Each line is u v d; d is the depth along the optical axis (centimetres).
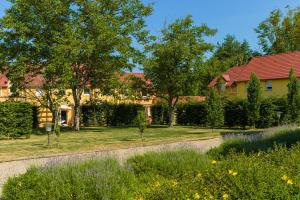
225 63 5606
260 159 860
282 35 7469
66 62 3359
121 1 3900
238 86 5391
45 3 3538
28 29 3506
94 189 767
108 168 877
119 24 3759
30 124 3064
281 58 5259
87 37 3569
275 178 612
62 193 761
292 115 3722
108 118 5088
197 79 4566
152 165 1009
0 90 5447
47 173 834
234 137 1636
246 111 4097
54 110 3719
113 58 3725
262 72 5197
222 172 671
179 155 1065
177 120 5222
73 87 3900
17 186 795
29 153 1973
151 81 4716
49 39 3631
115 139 2800
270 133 1758
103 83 4003
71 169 858
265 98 4069
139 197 729
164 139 2719
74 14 3678
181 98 5122
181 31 4525
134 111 5144
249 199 565
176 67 4541
